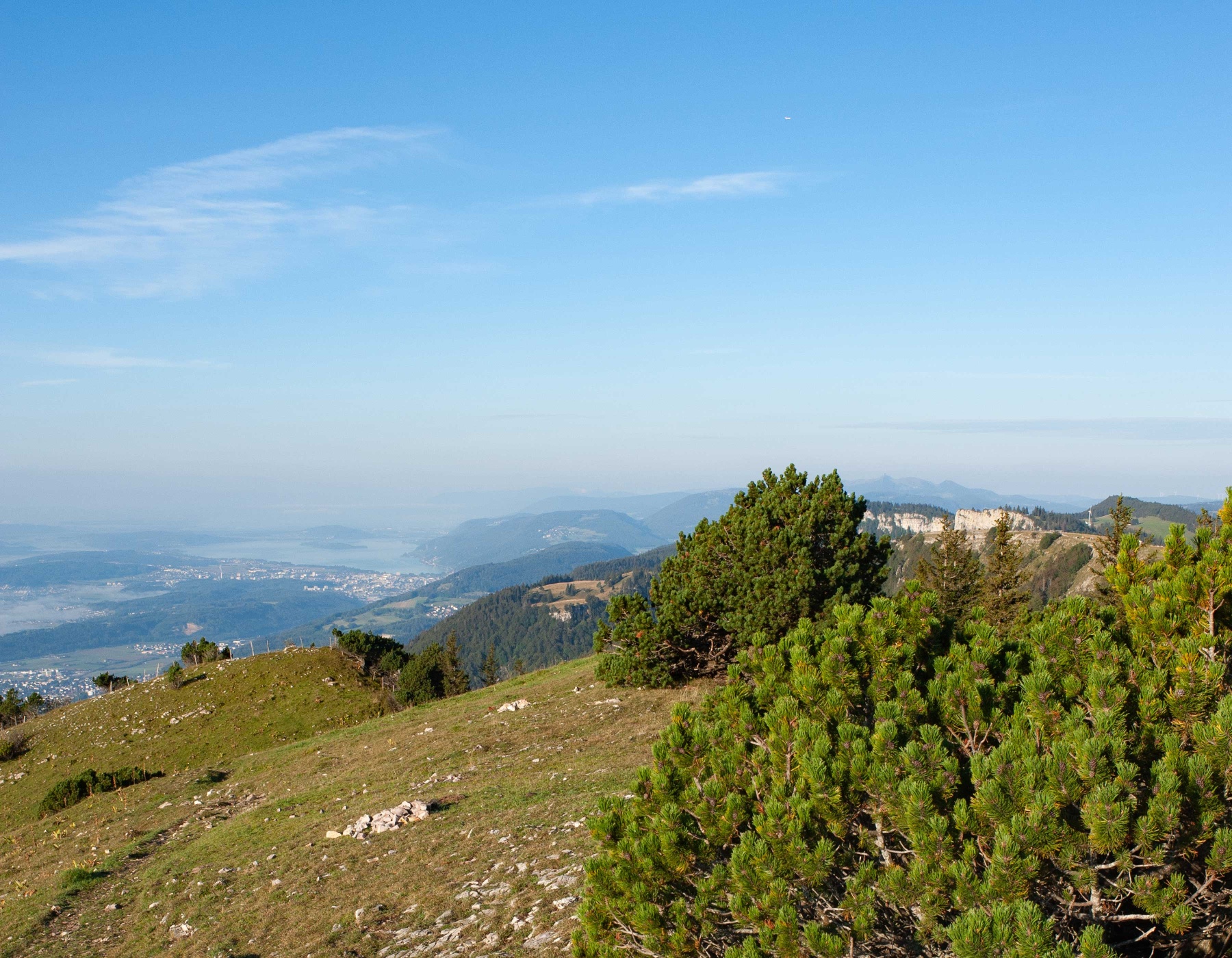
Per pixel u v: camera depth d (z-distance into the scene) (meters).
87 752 46.59
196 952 16.06
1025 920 6.44
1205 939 7.44
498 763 28.58
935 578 56.84
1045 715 8.34
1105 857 7.70
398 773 30.06
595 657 52.47
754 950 7.50
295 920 16.58
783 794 8.25
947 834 7.39
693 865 8.66
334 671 57.62
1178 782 7.05
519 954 12.21
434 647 68.12
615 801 9.75
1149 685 8.42
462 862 17.66
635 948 8.67
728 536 33.34
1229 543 10.34
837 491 31.98
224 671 57.50
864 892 7.51
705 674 35.31
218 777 37.50
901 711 8.79
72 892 22.17
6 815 40.12
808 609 29.42
